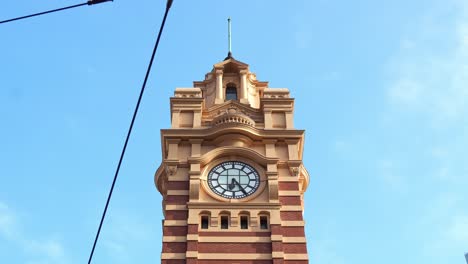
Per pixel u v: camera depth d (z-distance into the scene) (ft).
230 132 165.68
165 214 152.56
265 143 167.32
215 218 151.12
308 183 175.94
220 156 163.12
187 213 152.56
